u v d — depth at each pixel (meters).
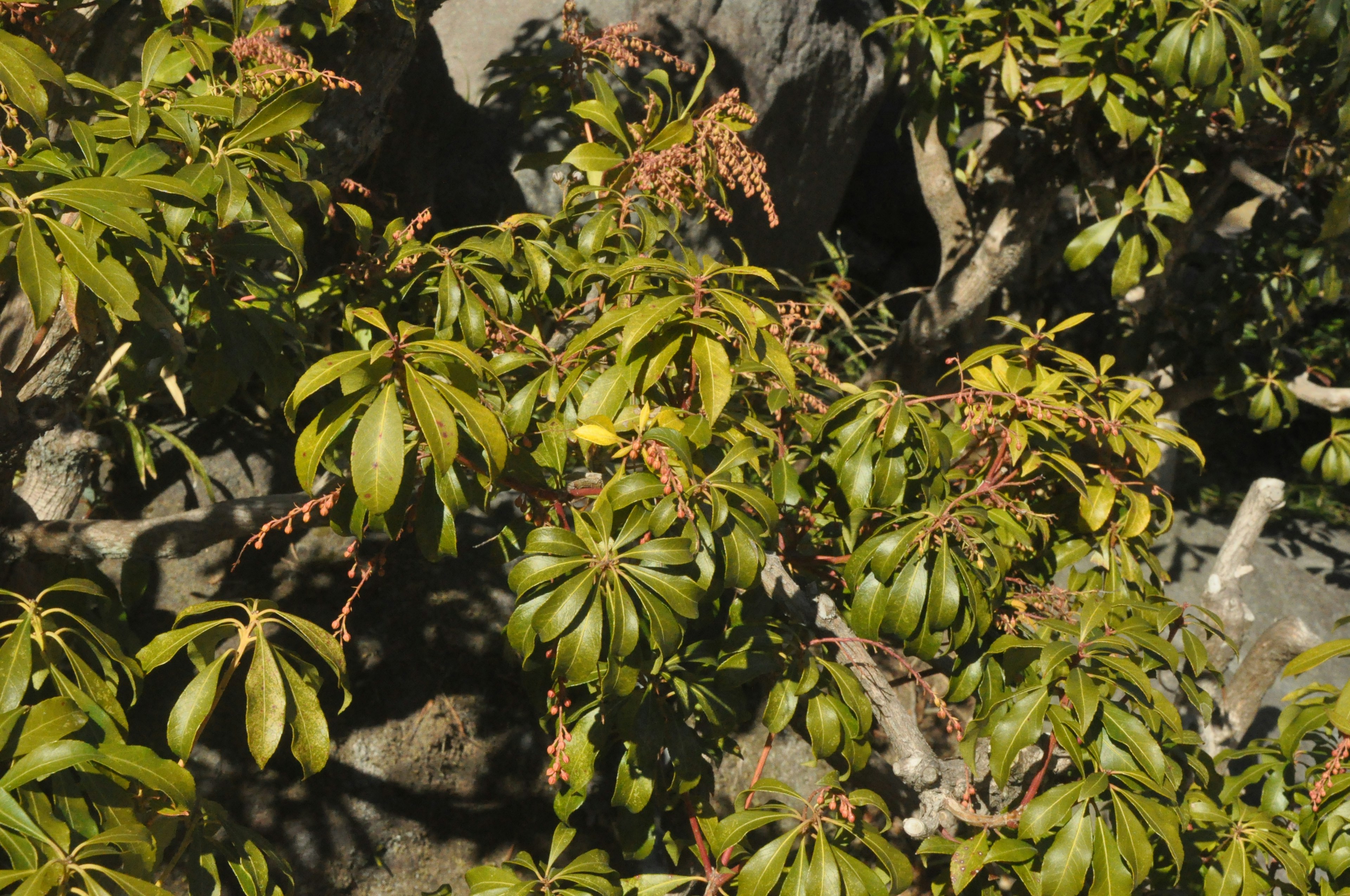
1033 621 1.68
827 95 4.23
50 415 1.75
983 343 5.04
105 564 2.84
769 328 1.72
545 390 1.56
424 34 3.41
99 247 1.35
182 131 1.47
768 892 1.46
